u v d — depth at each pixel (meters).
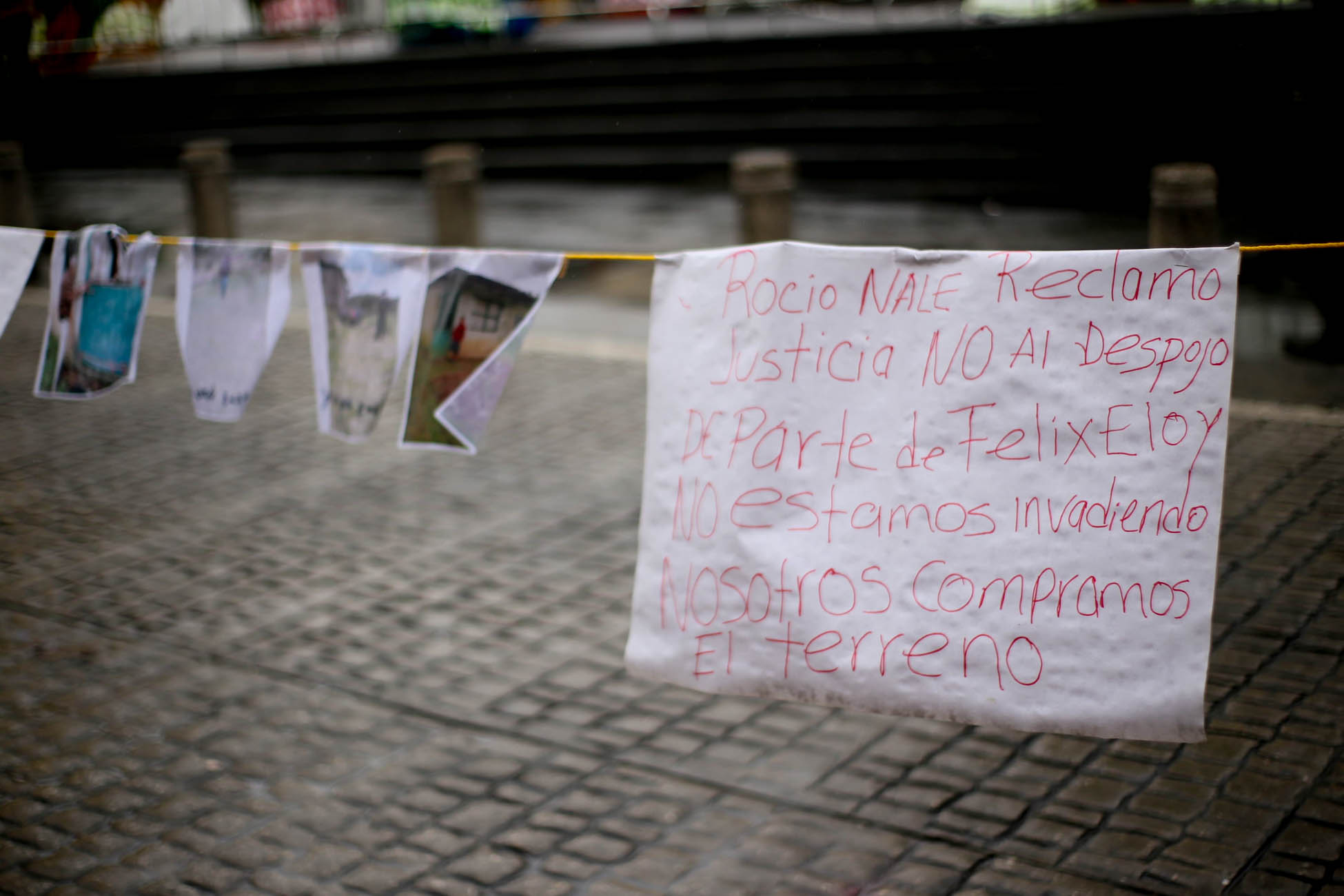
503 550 5.63
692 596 2.90
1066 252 2.68
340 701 4.34
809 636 2.82
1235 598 4.81
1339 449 6.26
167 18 18.73
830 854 3.41
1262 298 9.10
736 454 2.86
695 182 14.05
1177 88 11.93
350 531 5.92
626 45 15.09
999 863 3.36
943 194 12.66
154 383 8.61
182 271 3.55
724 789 3.75
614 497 6.24
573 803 3.70
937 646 2.76
